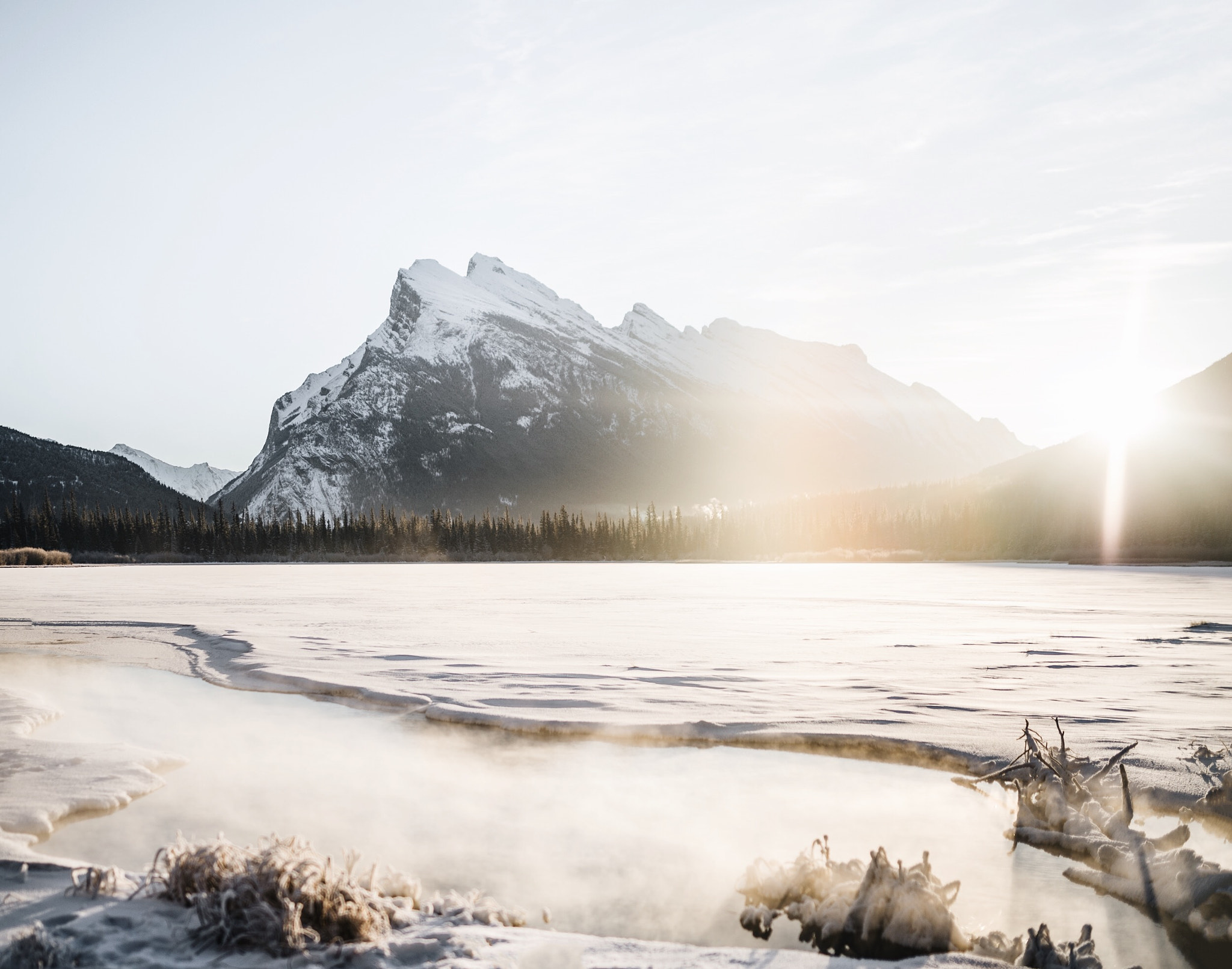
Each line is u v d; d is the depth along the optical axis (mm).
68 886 6781
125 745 12180
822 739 12445
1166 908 7199
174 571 100312
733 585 65625
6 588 57000
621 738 13031
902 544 183375
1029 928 6664
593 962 5699
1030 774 10266
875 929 6512
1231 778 9336
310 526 187125
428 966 5426
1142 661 19766
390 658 20609
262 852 6172
